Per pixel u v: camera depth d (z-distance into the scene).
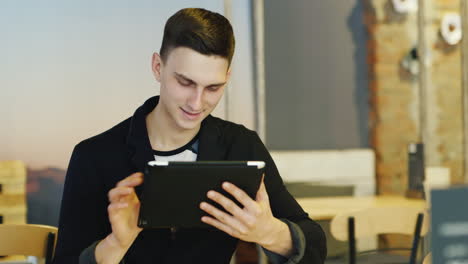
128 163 1.25
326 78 4.14
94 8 3.47
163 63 1.16
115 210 1.07
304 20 4.07
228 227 1.08
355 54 4.22
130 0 3.54
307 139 4.08
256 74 3.86
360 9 4.23
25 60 3.33
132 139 1.25
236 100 3.83
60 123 3.40
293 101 4.04
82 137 3.45
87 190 1.23
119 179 1.24
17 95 3.32
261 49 3.86
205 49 1.09
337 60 4.17
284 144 4.00
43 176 3.36
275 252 1.20
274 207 1.32
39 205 3.36
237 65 3.82
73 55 3.43
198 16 1.12
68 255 1.18
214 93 1.15
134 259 1.24
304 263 1.19
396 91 4.28
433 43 4.33
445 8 4.38
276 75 3.98
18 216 3.30
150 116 1.29
